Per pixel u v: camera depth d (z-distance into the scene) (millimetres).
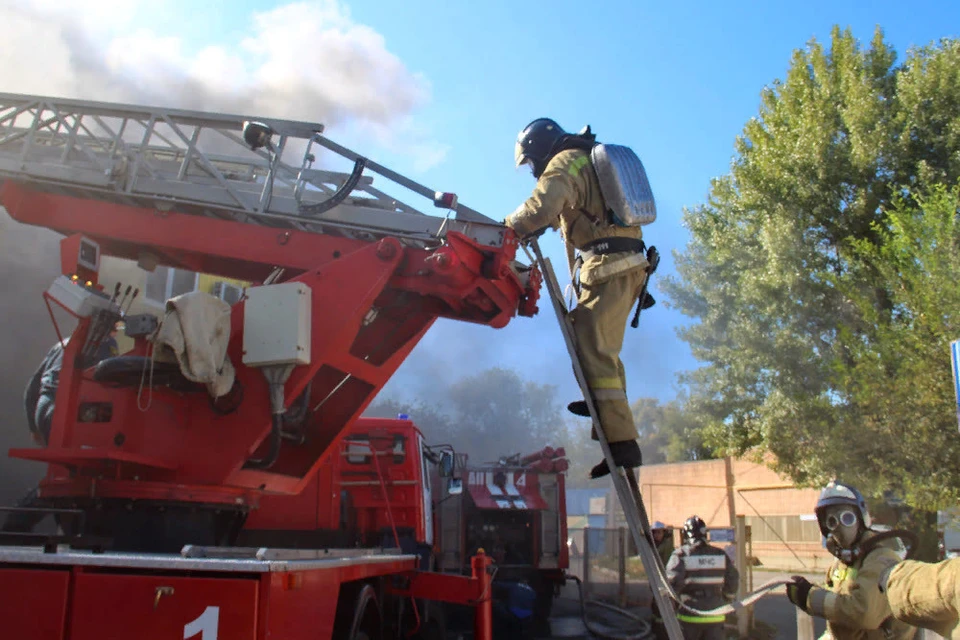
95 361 4578
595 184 3629
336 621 4234
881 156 13750
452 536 12398
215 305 4438
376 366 5371
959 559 2174
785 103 15766
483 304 5094
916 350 10750
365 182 5402
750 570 11562
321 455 5504
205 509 4547
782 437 13352
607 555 17094
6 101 5461
